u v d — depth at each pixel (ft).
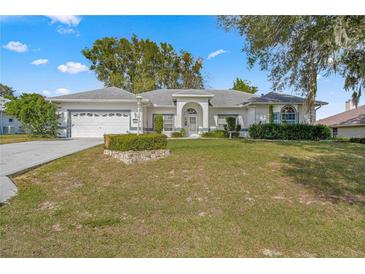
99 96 65.51
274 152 33.30
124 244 11.57
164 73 128.06
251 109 70.18
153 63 127.75
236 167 24.98
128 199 17.56
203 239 12.01
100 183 21.12
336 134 84.38
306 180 21.08
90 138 61.98
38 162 26.99
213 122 74.74
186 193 18.57
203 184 20.39
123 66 127.54
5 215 14.82
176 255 10.69
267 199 17.33
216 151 33.45
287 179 21.38
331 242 11.72
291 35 32.32
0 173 22.27
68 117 64.03
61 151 35.94
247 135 72.02
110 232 12.82
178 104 70.18
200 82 135.03
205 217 14.58
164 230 13.00
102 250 11.03
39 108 62.23
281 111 67.77
